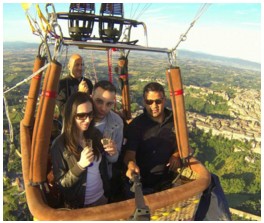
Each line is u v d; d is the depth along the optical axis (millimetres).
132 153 1739
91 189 1453
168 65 1551
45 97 1293
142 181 1812
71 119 1356
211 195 1750
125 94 2529
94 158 1432
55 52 1337
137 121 1787
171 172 1824
